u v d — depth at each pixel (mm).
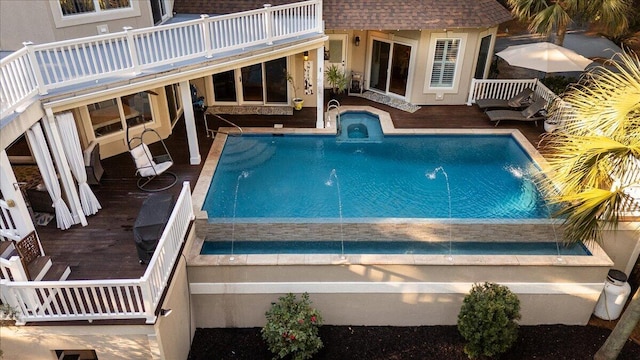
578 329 9969
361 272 9273
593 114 6797
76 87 9086
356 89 17875
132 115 13016
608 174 6617
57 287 6801
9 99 7484
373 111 16375
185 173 12000
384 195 11617
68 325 7102
